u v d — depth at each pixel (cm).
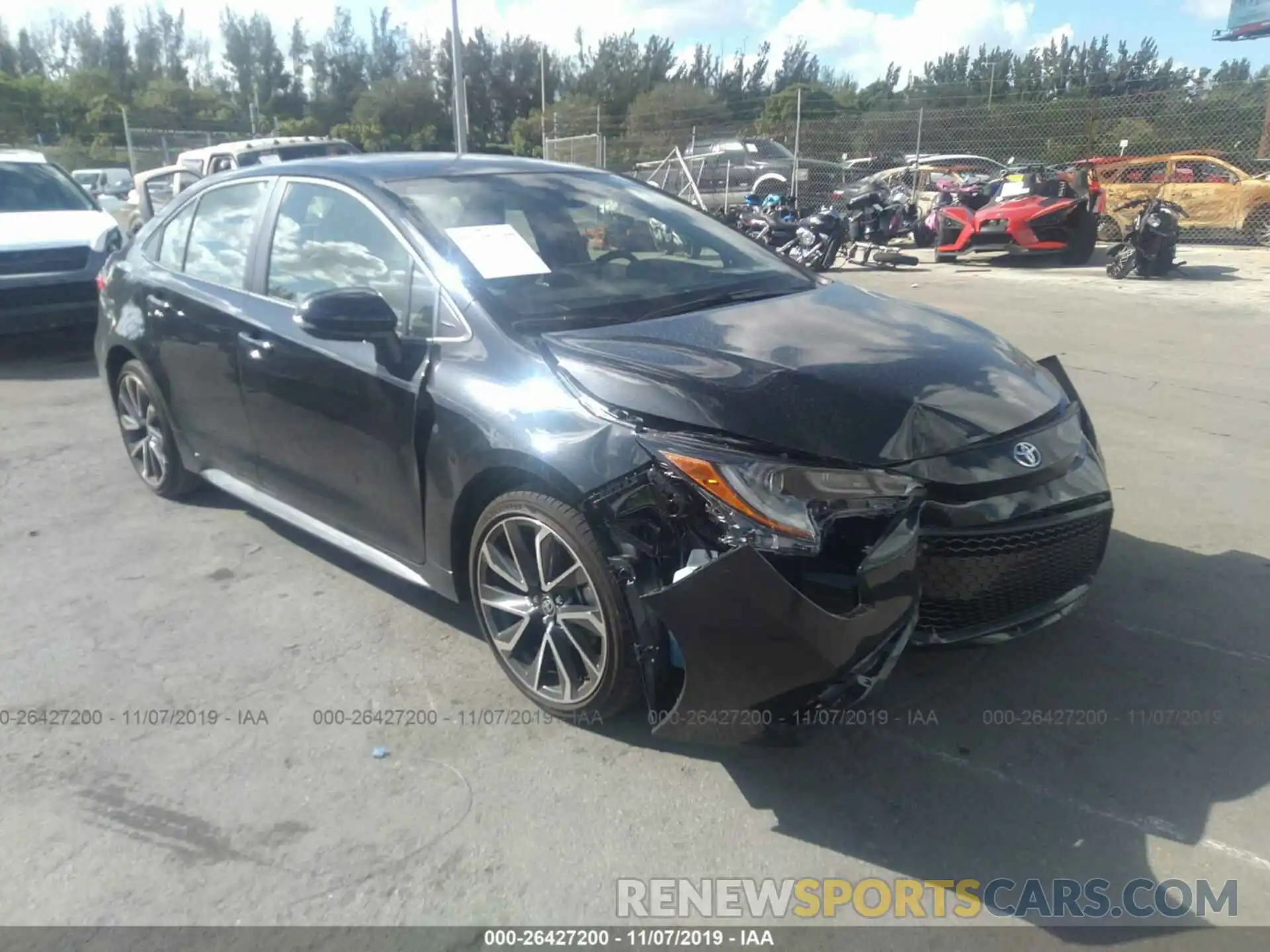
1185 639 371
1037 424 318
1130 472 546
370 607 415
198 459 491
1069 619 386
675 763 312
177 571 452
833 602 269
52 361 888
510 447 310
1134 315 993
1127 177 1644
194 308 456
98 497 545
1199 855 269
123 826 290
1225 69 2323
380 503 376
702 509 276
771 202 1622
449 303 349
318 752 321
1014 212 1387
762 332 340
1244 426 622
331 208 405
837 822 285
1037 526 304
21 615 414
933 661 359
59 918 257
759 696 275
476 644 384
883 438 287
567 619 316
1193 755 308
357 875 270
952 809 289
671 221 436
